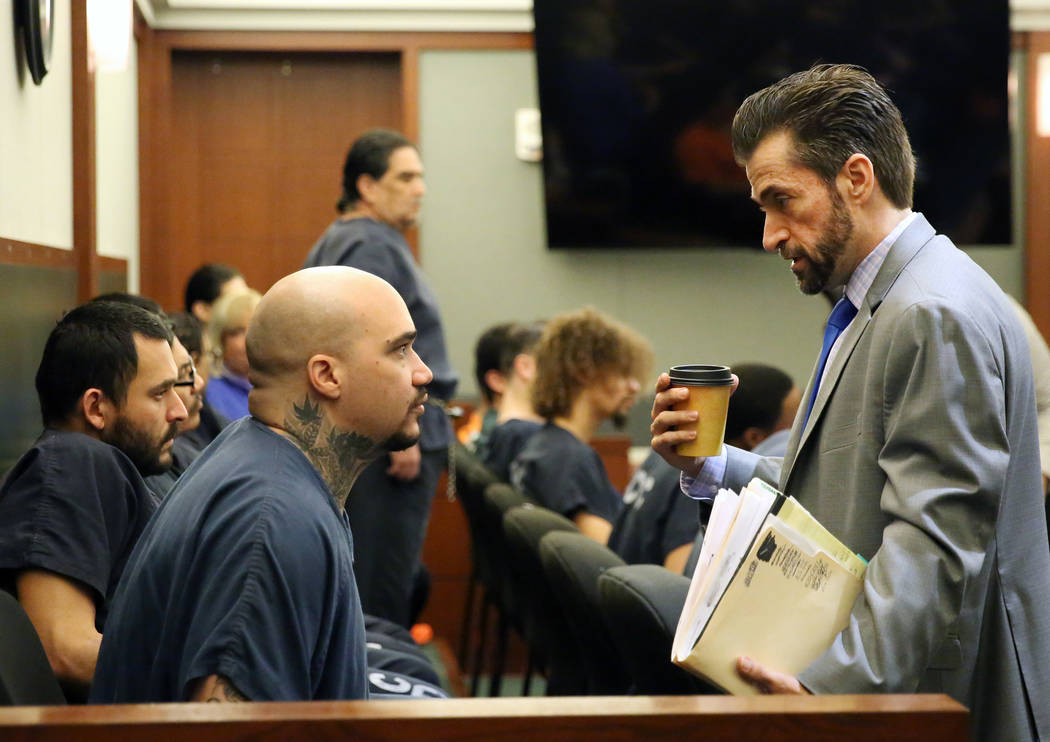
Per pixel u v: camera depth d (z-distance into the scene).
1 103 3.60
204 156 8.27
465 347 8.32
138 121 7.88
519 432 5.03
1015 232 8.51
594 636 3.12
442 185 8.29
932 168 8.16
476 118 8.29
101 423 2.73
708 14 7.98
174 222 8.23
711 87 8.07
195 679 1.72
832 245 2.14
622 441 6.23
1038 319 8.48
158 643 1.86
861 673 1.88
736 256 8.45
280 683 1.75
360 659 1.92
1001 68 8.06
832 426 2.14
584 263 8.38
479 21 8.23
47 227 4.35
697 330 8.45
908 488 1.98
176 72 8.21
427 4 8.14
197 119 8.25
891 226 2.15
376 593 4.54
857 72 2.16
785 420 3.55
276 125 8.30
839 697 1.52
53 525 2.49
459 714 1.44
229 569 1.77
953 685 2.07
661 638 2.45
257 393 1.99
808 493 2.19
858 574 1.98
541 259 8.37
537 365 4.56
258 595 1.75
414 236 8.28
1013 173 8.41
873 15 7.98
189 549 1.83
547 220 8.19
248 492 1.83
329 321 1.96
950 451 1.96
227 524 1.80
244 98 8.27
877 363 2.07
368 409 1.97
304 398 1.96
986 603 2.10
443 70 8.26
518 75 8.30
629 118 8.09
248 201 8.30
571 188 8.16
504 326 5.86
